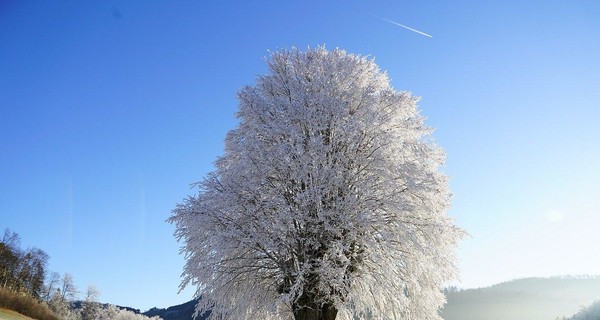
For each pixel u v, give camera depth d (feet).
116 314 378.94
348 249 56.65
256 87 72.23
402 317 65.92
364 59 73.72
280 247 58.18
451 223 62.34
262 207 60.29
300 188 60.95
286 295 53.52
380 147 62.13
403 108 67.67
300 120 64.75
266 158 61.57
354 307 63.31
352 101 68.23
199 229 60.23
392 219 59.67
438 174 63.62
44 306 196.75
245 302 64.34
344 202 57.47
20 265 291.17
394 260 59.77
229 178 62.90
